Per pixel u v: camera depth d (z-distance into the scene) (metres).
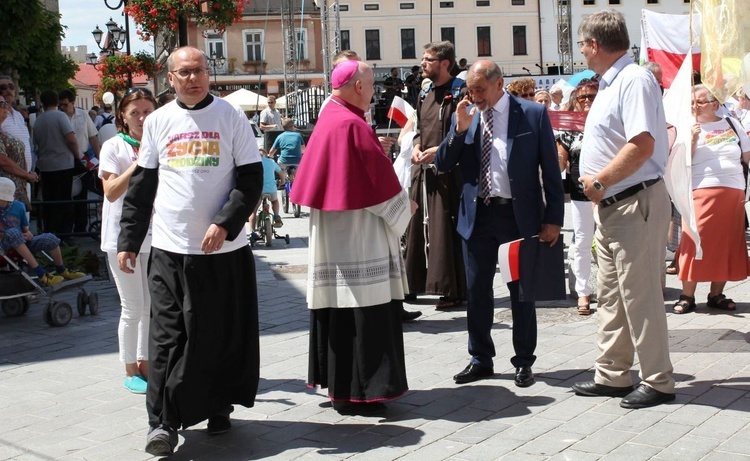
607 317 5.54
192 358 4.83
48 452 5.00
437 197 8.13
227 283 4.95
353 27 61.00
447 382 6.04
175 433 4.80
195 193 4.86
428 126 8.01
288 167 19.36
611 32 5.23
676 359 6.33
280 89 60.66
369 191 5.23
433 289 8.21
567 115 7.79
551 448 4.73
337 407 5.52
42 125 12.73
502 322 7.70
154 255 4.96
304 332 7.69
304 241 14.20
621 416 5.19
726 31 5.83
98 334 7.91
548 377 6.05
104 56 27.55
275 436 5.14
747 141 7.88
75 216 11.57
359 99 5.42
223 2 14.27
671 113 5.76
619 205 5.30
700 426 4.95
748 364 6.12
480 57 61.41
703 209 7.64
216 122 4.92
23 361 7.04
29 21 13.59
